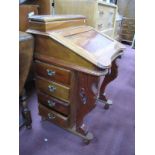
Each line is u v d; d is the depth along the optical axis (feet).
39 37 3.67
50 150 4.11
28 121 4.56
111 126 4.99
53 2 6.07
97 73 3.17
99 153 4.11
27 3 5.79
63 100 3.98
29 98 5.92
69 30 3.97
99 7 5.91
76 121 4.30
